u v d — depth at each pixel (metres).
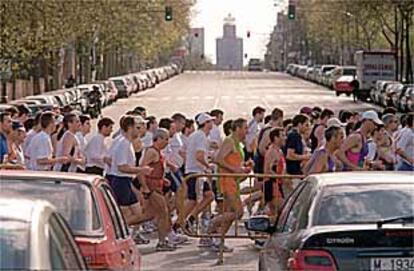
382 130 37.69
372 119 36.16
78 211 19.09
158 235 35.09
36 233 12.07
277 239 20.28
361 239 17.44
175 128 39.62
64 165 34.38
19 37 100.44
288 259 18.05
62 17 109.44
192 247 35.38
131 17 166.12
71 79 144.75
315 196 19.20
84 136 36.28
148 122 40.66
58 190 19.42
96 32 154.50
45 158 33.94
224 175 33.59
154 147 34.19
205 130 37.00
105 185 21.00
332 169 33.91
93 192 19.59
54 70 142.00
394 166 37.72
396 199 18.94
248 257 33.47
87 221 19.00
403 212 18.59
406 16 143.12
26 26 100.62
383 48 197.50
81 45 160.75
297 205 20.41
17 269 11.59
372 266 17.38
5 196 13.79
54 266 12.13
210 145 41.44
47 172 20.62
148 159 34.09
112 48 190.25
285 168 36.47
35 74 133.50
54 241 12.58
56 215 13.30
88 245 18.42
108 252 18.62
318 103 141.88
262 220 22.05
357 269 17.34
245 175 33.75
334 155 33.84
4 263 11.63
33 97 100.00
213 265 31.78
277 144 35.38
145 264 31.77
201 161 36.72
